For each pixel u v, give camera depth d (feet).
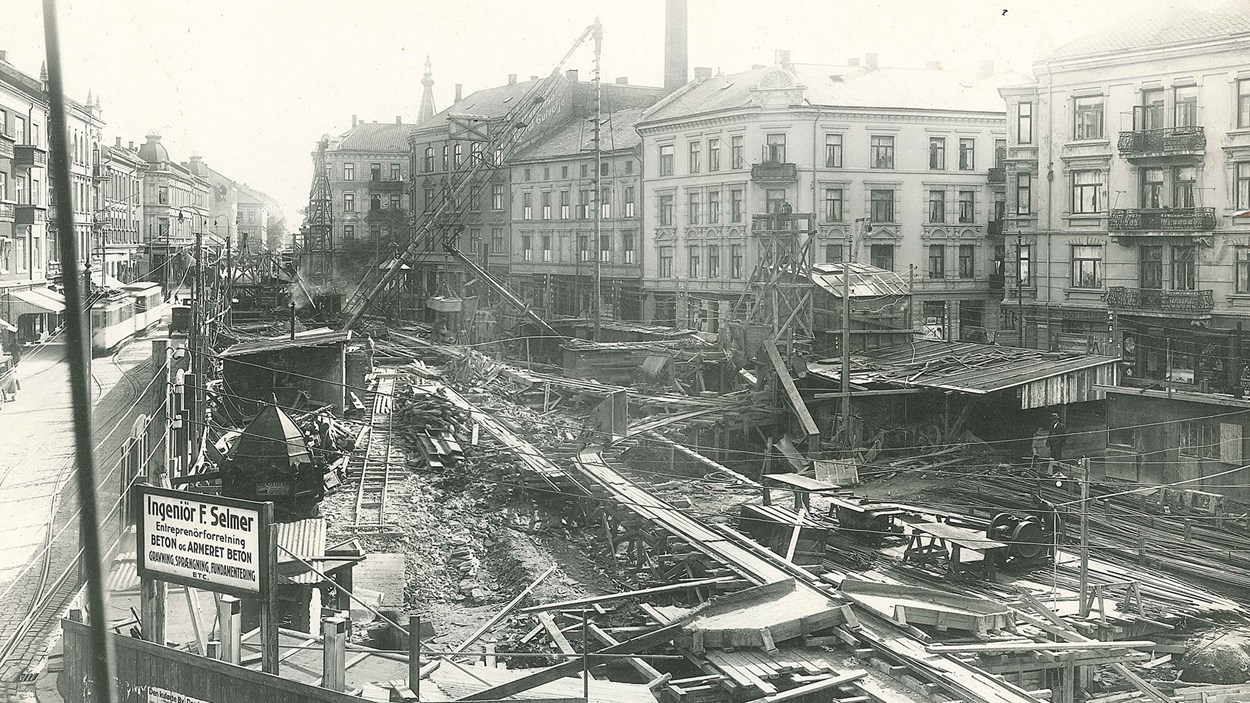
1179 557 84.43
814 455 117.60
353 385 152.76
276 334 154.92
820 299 151.23
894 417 132.98
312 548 58.54
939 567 79.77
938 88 212.23
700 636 60.13
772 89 197.06
